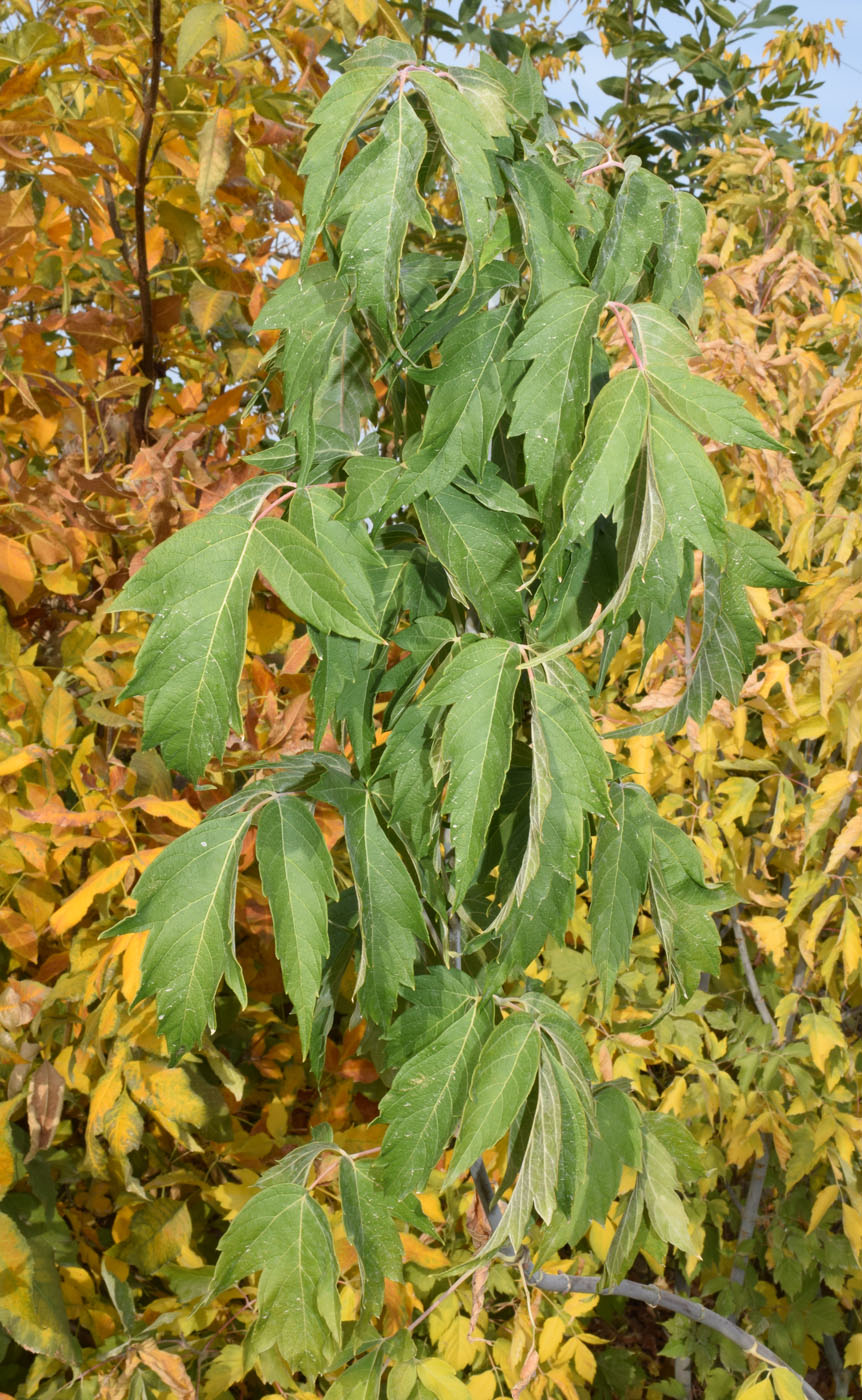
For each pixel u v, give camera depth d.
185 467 0.90
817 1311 1.21
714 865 1.08
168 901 0.54
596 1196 0.64
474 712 0.52
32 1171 0.81
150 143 0.95
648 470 0.49
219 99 0.91
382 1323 0.75
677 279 0.57
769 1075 1.12
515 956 0.60
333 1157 0.64
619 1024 1.12
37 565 0.93
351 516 0.52
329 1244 0.58
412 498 0.53
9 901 0.81
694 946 0.65
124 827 0.78
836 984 1.25
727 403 0.48
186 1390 0.72
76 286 1.09
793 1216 1.24
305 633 0.86
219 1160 0.88
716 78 1.71
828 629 1.10
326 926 0.54
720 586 0.61
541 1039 0.59
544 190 0.54
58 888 0.91
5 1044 0.77
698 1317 0.81
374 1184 0.61
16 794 0.83
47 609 1.00
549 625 0.57
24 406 0.98
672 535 0.48
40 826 0.81
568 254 0.54
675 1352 1.20
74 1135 0.91
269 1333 0.56
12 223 0.87
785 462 1.12
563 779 0.54
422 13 1.40
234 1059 0.97
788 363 1.18
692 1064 1.11
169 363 1.11
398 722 0.58
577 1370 0.90
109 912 0.80
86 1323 0.80
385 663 0.59
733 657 0.62
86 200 0.90
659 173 1.69
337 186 0.50
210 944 0.54
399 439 0.61
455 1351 0.81
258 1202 0.58
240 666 0.50
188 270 0.99
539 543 0.62
